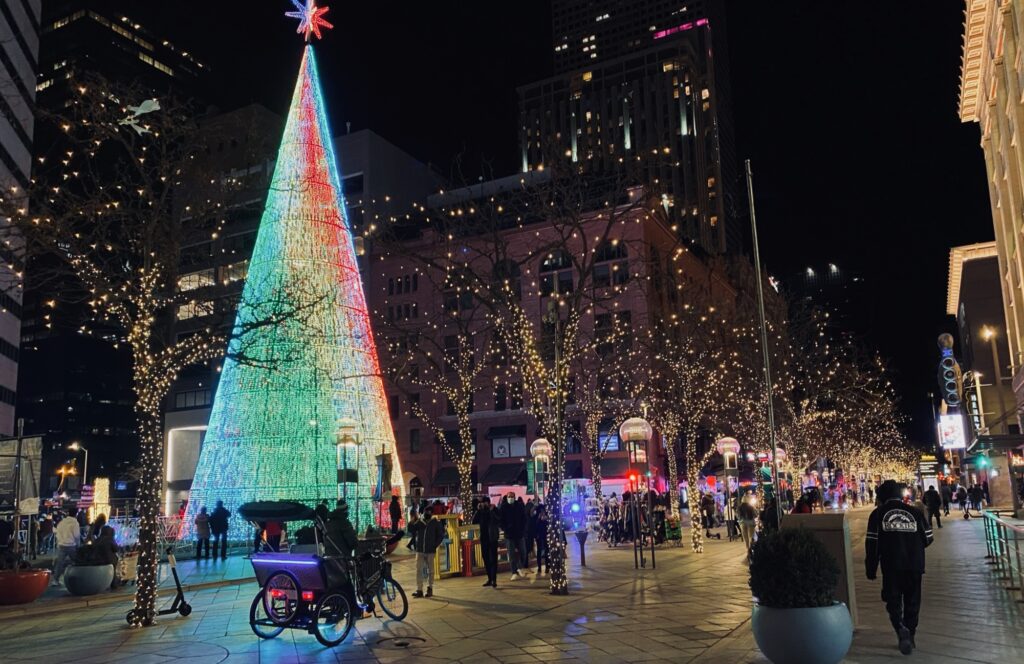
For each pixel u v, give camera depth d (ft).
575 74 423.23
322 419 106.42
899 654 31.86
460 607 51.62
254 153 78.43
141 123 63.98
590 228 197.47
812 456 178.81
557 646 37.19
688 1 584.81
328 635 43.29
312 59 118.62
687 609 47.37
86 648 41.83
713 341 137.18
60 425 409.49
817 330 207.10
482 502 65.46
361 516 107.86
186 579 75.77
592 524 138.92
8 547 77.20
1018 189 131.44
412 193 277.03
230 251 110.22
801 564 28.30
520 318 70.23
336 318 108.27
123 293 56.24
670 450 117.60
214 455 108.99
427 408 241.55
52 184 88.12
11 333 226.79
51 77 330.95
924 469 268.21
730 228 451.12
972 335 225.56
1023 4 107.04
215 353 81.10
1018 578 53.06
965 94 162.20
